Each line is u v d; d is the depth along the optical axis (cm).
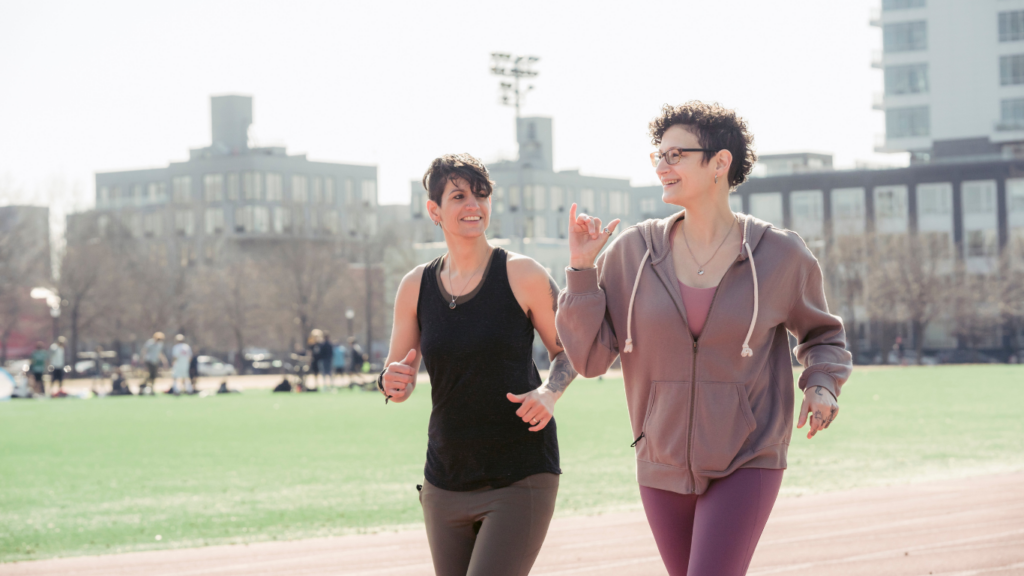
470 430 413
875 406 2328
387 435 1859
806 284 407
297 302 9025
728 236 405
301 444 1702
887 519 910
